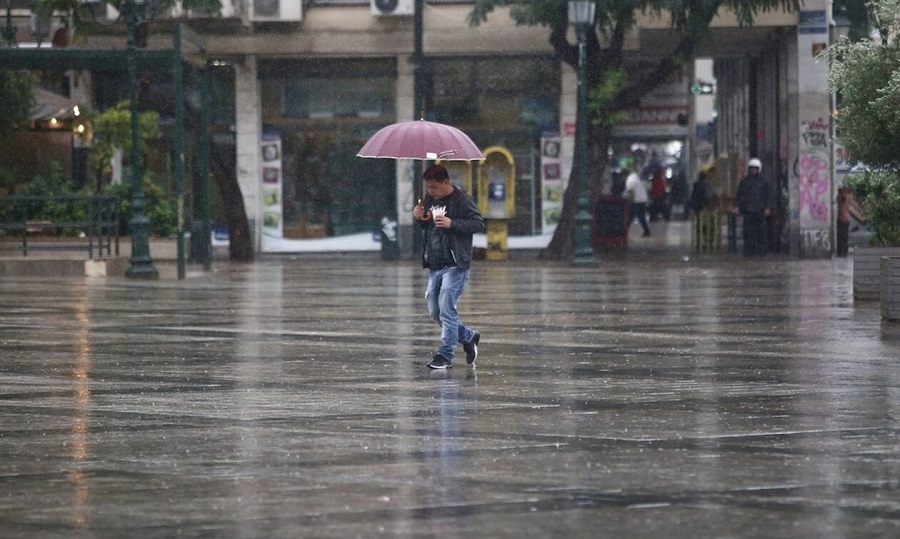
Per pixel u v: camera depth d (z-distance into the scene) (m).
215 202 93.12
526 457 21.91
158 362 34.41
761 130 103.00
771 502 18.69
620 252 91.88
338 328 42.50
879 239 52.59
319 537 16.98
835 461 21.47
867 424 24.78
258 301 52.94
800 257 86.81
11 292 57.66
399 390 29.44
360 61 93.31
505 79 93.00
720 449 22.47
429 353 36.12
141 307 50.31
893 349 35.91
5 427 25.02
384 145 33.34
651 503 18.64
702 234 95.50
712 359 34.25
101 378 31.53
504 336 39.81
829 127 88.38
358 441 23.42
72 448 22.97
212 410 26.84
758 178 86.88
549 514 18.05
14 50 65.75
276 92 93.38
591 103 84.19
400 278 67.31
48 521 17.94
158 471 21.05
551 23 82.81
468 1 92.31
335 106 93.56
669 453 22.16
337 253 93.88
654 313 46.84
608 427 24.64
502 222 87.19
